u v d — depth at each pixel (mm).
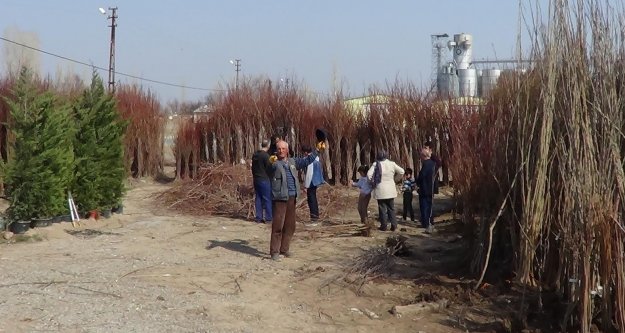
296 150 23234
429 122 21828
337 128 22688
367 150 22984
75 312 7441
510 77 8695
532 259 7695
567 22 7434
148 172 25719
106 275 9266
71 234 12562
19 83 12266
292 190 10891
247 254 11219
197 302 8062
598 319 6891
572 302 6941
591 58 7262
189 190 17500
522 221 7898
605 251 6617
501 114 8750
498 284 8484
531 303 7766
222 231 13750
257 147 23578
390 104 22781
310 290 8852
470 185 9477
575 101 7086
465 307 8000
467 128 10656
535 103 7996
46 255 10523
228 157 23875
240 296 8445
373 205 18516
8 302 7730
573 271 7000
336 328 7324
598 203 6707
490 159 8945
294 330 7219
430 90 22938
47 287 8492
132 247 11500
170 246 11742
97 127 14516
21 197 11992
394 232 13867
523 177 7926
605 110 7000
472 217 9578
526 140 7977
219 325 7238
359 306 8172
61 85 26031
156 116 25891
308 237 13016
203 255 11031
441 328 7359
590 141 6918
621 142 7270
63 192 12688
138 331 6879
